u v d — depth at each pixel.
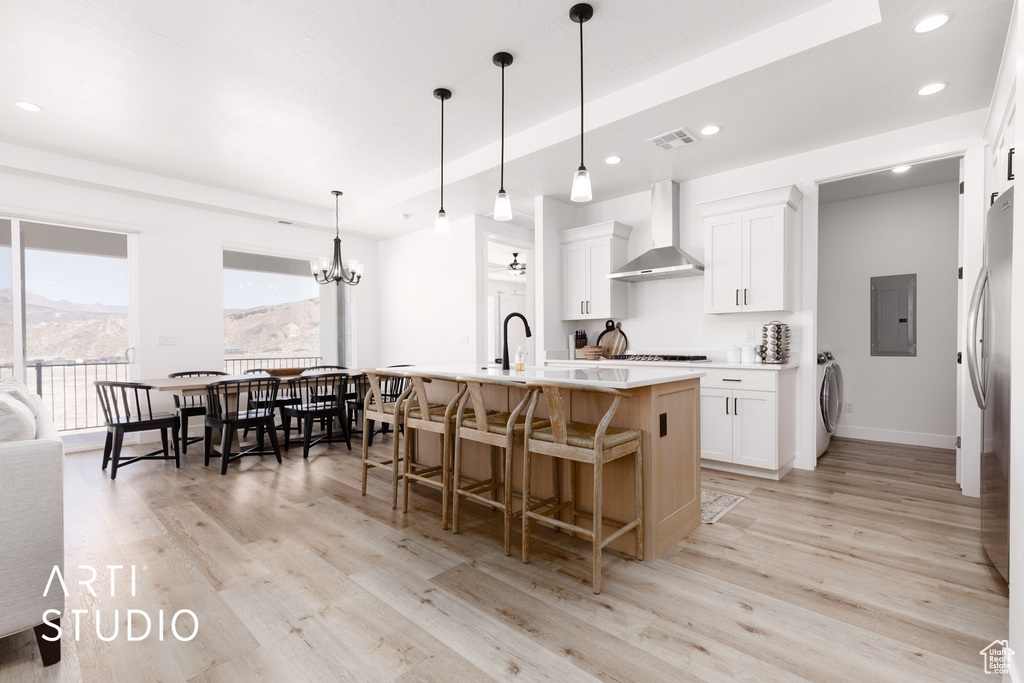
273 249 5.67
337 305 6.51
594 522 1.92
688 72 2.75
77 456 4.20
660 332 4.57
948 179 4.21
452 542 2.39
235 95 3.07
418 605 1.82
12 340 4.06
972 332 2.11
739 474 3.56
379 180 4.73
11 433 1.52
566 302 4.91
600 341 4.96
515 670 1.45
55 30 2.40
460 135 3.72
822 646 1.55
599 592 1.90
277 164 4.29
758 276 3.67
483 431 2.40
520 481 2.78
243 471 3.71
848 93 2.76
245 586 1.96
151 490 3.22
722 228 3.87
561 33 2.47
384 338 6.68
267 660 1.50
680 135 3.32
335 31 2.45
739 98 2.81
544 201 4.75
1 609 1.41
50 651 1.48
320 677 1.43
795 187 3.57
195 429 5.05
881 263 4.62
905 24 2.14
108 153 3.99
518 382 2.26
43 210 4.13
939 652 1.52
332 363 6.46
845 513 2.73
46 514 1.48
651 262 4.17
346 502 2.99
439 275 5.85
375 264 6.73
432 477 3.31
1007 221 1.78
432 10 2.29
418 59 2.70
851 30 2.20
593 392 2.39
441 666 1.47
